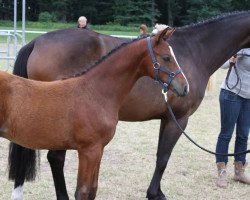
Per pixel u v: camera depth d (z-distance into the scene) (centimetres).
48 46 440
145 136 743
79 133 350
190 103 460
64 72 438
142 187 512
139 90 443
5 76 343
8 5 3431
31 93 346
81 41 444
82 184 354
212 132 796
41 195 472
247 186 538
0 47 1577
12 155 418
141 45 368
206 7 3275
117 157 617
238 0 3312
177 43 466
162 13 3556
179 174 562
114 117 367
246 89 510
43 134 347
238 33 487
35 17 3503
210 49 480
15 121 342
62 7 3394
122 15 3400
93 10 3431
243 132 532
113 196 480
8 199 454
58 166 430
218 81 1433
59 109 347
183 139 737
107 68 365
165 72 361
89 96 355
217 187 526
